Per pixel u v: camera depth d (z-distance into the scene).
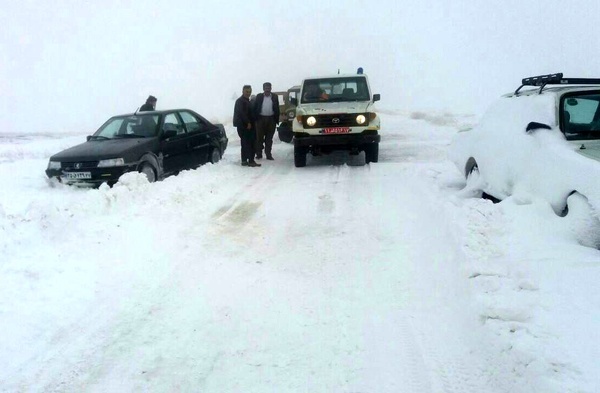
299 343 3.37
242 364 3.14
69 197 7.18
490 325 3.15
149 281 4.32
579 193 4.14
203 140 9.75
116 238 5.21
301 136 9.41
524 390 2.61
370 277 4.39
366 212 6.37
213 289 4.20
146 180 7.14
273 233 5.71
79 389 2.91
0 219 5.34
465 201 5.48
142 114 8.84
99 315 3.73
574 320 2.98
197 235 5.58
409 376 2.96
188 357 3.23
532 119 5.16
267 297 4.05
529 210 4.57
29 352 3.25
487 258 4.04
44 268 4.38
